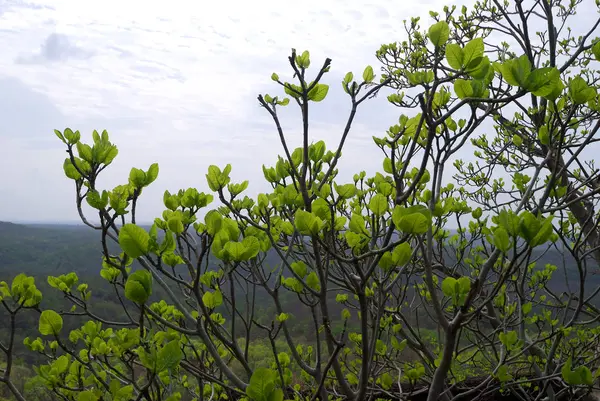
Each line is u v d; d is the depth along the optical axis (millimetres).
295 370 5152
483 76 1857
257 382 1378
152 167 2078
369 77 2678
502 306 3830
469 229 4094
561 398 4742
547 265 4680
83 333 2914
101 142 2033
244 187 2732
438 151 2381
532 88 1753
